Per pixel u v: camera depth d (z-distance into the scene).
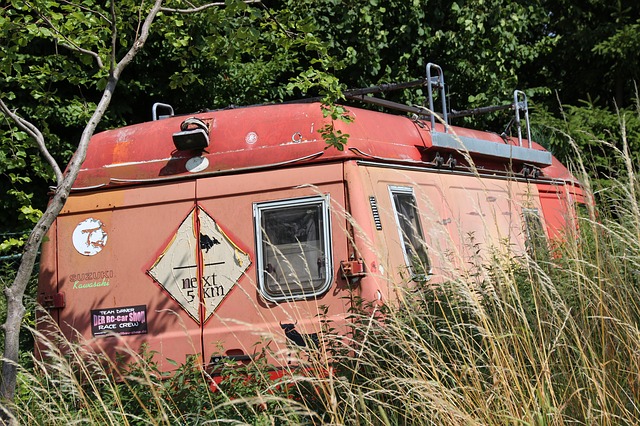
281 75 15.12
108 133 7.62
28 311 7.76
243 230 6.98
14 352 5.38
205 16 7.15
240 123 7.21
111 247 7.33
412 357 4.74
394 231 7.13
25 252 5.46
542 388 4.50
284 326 6.72
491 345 4.69
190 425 5.14
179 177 7.23
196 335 6.98
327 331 5.95
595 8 20.70
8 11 6.53
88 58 6.78
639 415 4.58
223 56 7.39
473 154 9.06
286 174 6.95
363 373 5.40
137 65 13.52
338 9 14.87
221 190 7.08
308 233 6.83
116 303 7.25
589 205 5.79
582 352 4.66
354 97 8.91
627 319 4.90
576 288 5.34
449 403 4.44
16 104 12.56
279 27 7.14
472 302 4.82
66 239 7.45
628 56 19.69
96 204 7.42
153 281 7.18
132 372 5.75
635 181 5.82
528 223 6.71
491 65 16.33
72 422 4.80
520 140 10.60
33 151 12.91
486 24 16.25
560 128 16.05
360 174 6.88
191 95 14.16
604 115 16.59
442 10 16.19
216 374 6.82
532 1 18.14
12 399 5.33
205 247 7.07
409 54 15.73
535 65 21.59
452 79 16.20
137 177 7.35
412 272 6.40
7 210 12.95
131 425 5.32
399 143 7.77
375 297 6.57
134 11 7.21
